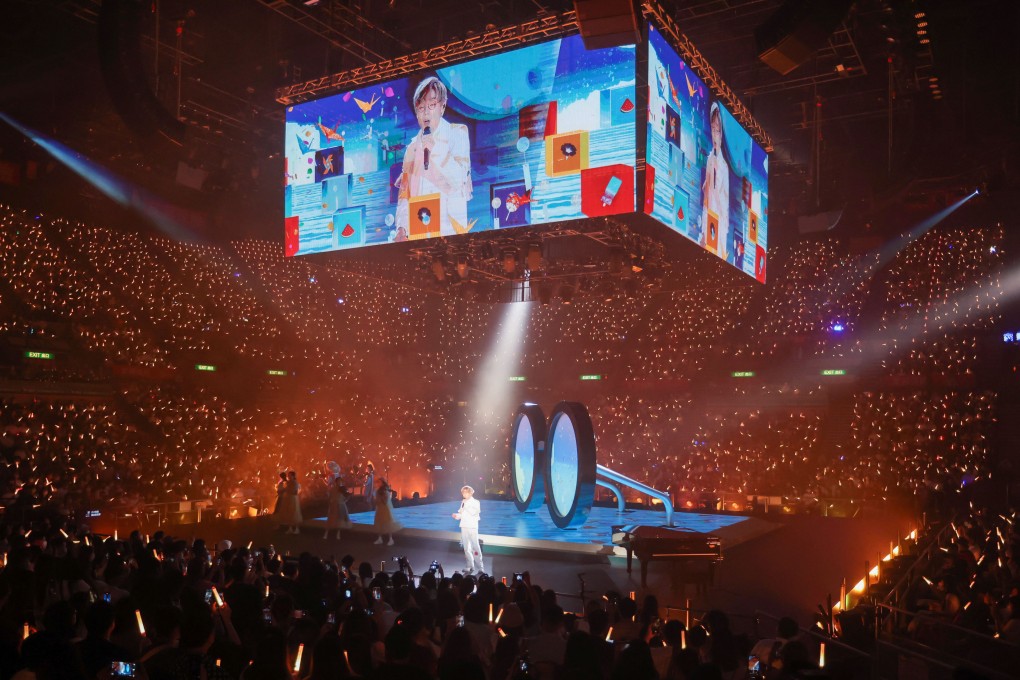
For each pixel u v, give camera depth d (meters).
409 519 22.52
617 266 20.33
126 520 22.80
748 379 33.47
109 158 27.88
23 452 22.97
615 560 17.34
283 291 34.22
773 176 29.42
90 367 28.08
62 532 11.66
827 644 9.03
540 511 24.48
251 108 24.81
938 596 12.20
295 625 6.36
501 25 22.12
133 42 18.03
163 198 30.47
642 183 16.44
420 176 19.30
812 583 16.16
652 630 8.50
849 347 32.16
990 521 19.83
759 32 15.64
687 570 14.95
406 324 37.09
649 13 16.66
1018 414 27.88
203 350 31.53
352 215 20.22
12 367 25.77
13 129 26.38
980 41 24.00
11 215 27.00
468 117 18.70
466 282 22.89
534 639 7.08
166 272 31.11
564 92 17.53
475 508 16.41
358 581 11.04
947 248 31.52
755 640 10.33
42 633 4.73
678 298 35.50
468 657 5.77
